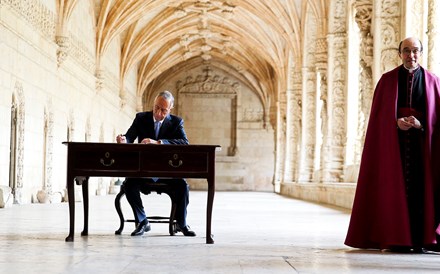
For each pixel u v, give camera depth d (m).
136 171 6.91
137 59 35.88
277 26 28.53
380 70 12.66
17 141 17.05
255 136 45.53
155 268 4.93
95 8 28.19
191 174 6.93
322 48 20.27
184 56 41.94
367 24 13.50
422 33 12.20
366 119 14.21
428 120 6.38
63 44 20.97
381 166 6.43
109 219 10.91
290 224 10.29
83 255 5.70
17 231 8.19
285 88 34.44
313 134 26.08
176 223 8.19
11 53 15.98
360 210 6.53
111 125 32.84
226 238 7.63
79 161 6.94
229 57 42.75
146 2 29.08
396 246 6.33
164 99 7.65
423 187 6.33
